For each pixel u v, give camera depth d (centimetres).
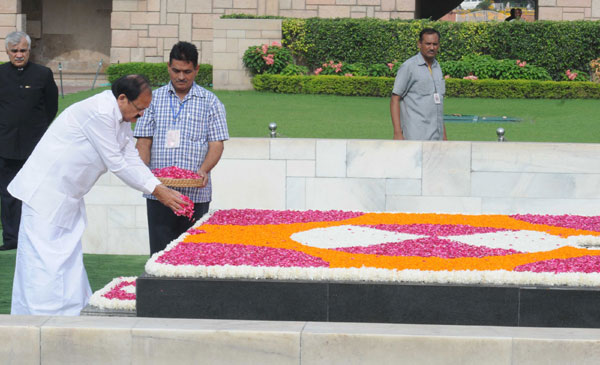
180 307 446
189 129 575
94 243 800
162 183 527
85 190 520
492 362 380
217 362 392
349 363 386
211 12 2175
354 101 1762
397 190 784
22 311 510
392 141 780
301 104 1703
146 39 2186
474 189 780
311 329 391
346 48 1966
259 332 388
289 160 785
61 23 2470
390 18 2106
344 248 511
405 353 383
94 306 493
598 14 2122
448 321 434
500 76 1903
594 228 591
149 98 504
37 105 785
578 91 1834
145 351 393
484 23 1959
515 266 460
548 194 776
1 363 397
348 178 785
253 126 1421
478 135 1366
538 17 2161
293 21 1969
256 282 441
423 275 439
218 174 788
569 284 436
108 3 2467
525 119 1545
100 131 497
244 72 1967
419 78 777
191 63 571
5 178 784
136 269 732
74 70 2478
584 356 377
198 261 461
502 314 432
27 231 509
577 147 769
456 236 560
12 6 2200
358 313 438
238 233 552
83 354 395
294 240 537
